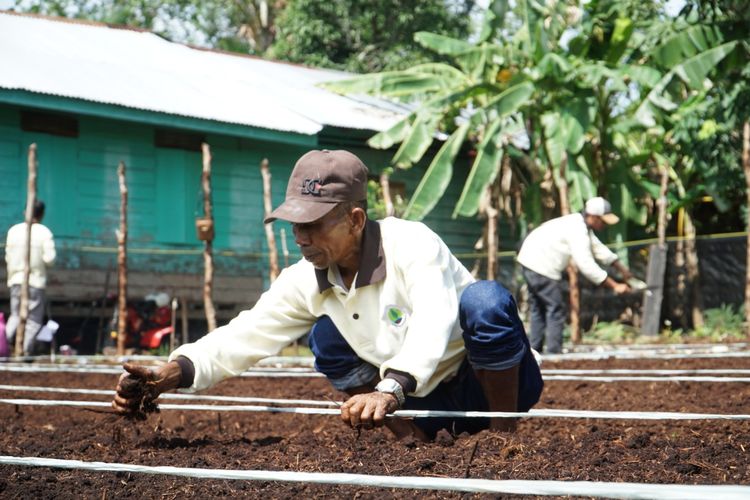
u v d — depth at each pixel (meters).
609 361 8.14
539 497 2.51
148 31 17.62
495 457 3.04
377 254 3.15
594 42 14.85
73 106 11.73
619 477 2.73
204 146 10.01
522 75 14.21
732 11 13.00
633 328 13.77
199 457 3.25
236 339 3.44
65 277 12.04
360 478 2.04
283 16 24.12
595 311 14.52
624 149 15.34
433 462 2.94
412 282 3.10
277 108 14.36
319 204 2.96
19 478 2.81
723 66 13.37
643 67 13.51
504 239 17.03
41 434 4.00
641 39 15.48
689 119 13.72
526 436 3.49
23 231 9.77
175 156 13.41
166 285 12.91
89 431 4.16
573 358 8.47
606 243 15.08
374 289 3.18
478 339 3.20
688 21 13.72
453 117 15.21
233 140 13.97
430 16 23.16
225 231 13.80
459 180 16.80
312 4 22.66
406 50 22.48
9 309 11.63
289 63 18.81
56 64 13.15
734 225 16.44
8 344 9.65
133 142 13.02
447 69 15.54
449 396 3.54
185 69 15.95
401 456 3.10
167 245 13.25
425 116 13.92
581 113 13.88
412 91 14.88
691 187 15.80
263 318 3.44
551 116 14.12
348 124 14.42
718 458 2.98
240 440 3.91
